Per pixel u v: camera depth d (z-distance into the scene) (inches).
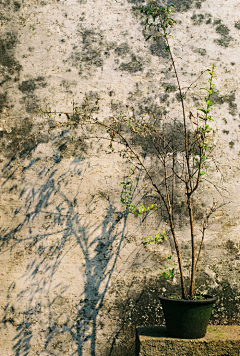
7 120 110.9
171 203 109.7
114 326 102.5
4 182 108.0
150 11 99.7
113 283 104.9
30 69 113.0
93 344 101.2
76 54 114.1
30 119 111.2
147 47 115.3
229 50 117.0
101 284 104.7
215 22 117.6
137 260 106.5
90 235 106.9
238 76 116.2
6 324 101.3
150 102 113.3
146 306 104.1
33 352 100.2
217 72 115.7
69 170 109.5
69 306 102.9
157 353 82.9
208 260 107.9
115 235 107.3
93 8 116.2
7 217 106.7
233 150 113.2
